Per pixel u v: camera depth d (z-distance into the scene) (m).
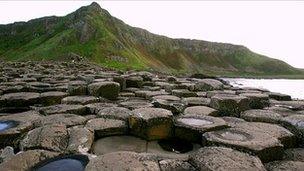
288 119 6.31
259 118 6.85
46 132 5.36
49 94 9.56
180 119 6.47
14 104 8.73
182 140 5.95
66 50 157.25
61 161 4.46
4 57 179.00
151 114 6.11
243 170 3.80
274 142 4.80
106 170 3.89
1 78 14.76
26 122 6.16
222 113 7.71
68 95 9.79
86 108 7.81
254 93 10.66
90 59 147.88
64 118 6.54
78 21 188.75
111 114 6.80
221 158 4.15
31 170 4.12
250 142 4.79
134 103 8.53
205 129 5.67
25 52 177.88
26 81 14.34
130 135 6.16
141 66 151.38
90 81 12.42
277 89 74.31
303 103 9.48
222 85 13.70
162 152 5.32
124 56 158.88
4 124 6.21
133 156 4.35
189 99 9.42
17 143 5.39
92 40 170.12
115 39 172.25
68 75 18.56
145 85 14.54
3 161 4.75
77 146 4.91
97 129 5.92
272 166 4.38
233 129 5.74
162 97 9.87
